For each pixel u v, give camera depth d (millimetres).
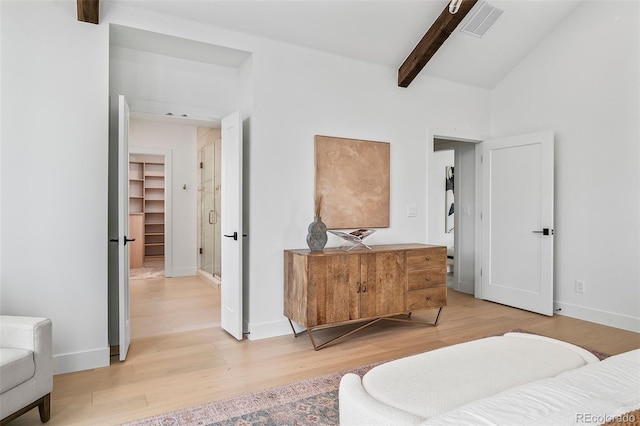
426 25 3588
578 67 3908
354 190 3801
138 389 2387
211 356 2926
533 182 4152
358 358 2891
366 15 3348
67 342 2654
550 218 4000
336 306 3141
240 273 3246
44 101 2586
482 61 4289
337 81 3730
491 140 4586
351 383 1521
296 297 3188
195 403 2215
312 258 3027
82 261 2695
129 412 2121
